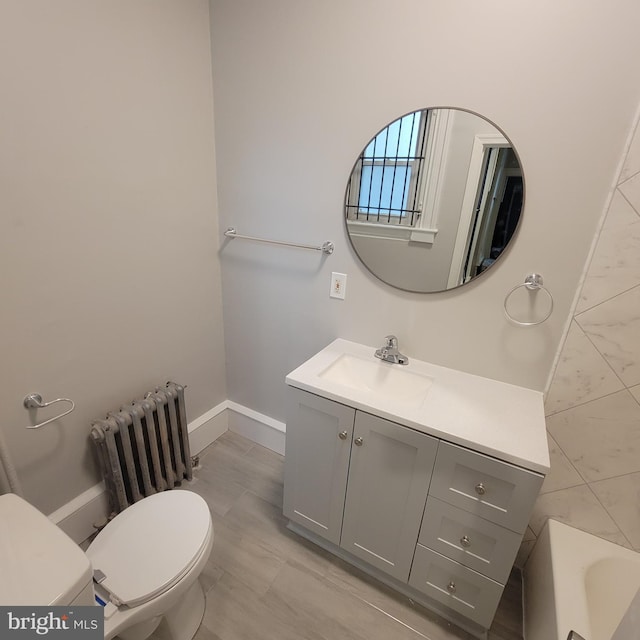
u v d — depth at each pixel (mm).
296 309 1855
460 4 1152
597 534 1375
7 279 1159
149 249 1606
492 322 1390
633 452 1254
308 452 1455
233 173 1801
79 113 1244
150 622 1124
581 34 1032
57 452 1423
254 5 1491
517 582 1519
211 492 1873
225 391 2309
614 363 1212
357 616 1376
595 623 1208
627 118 1039
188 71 1593
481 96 1199
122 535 1197
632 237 1099
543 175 1175
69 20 1159
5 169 1096
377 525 1384
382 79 1338
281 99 1562
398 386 1539
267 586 1456
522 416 1217
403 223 1446
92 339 1457
